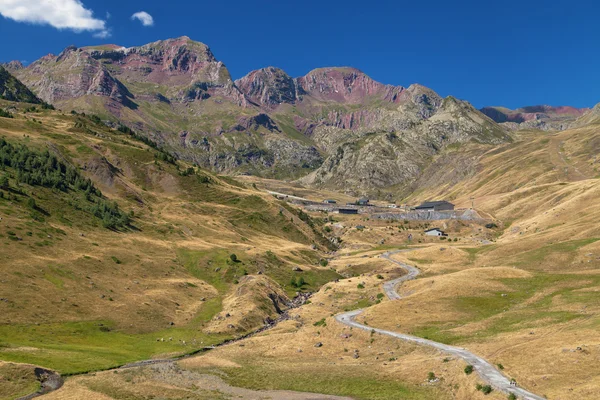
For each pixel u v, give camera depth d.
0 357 77.25
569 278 107.56
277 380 78.81
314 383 75.81
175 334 110.94
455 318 96.19
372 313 107.31
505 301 101.56
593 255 125.38
